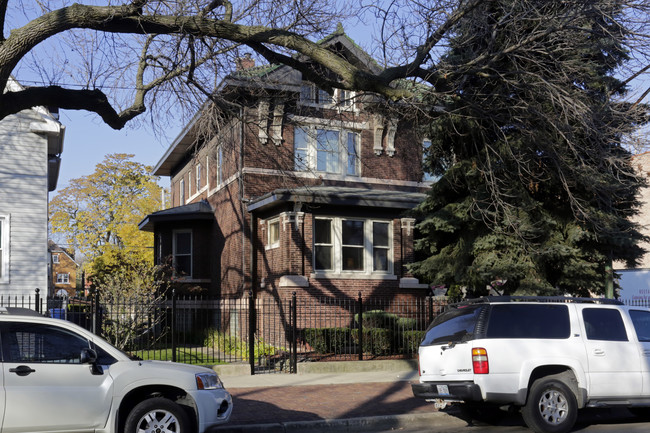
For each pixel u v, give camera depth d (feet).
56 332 26.11
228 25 35.94
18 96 33.60
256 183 76.89
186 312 88.63
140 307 61.77
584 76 48.19
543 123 45.52
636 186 54.95
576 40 41.73
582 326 33.50
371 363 54.85
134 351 61.72
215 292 88.02
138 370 26.58
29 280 65.31
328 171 79.56
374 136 81.30
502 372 31.78
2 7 32.27
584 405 32.83
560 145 48.85
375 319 64.23
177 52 40.75
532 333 32.76
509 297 33.63
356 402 40.42
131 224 144.66
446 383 32.76
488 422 36.96
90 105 35.58
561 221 55.67
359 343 56.29
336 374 52.85
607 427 34.47
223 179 85.30
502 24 42.86
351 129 78.89
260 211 76.69
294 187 75.05
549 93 41.06
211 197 91.66
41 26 32.19
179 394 28.02
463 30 44.34
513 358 32.04
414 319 66.18
